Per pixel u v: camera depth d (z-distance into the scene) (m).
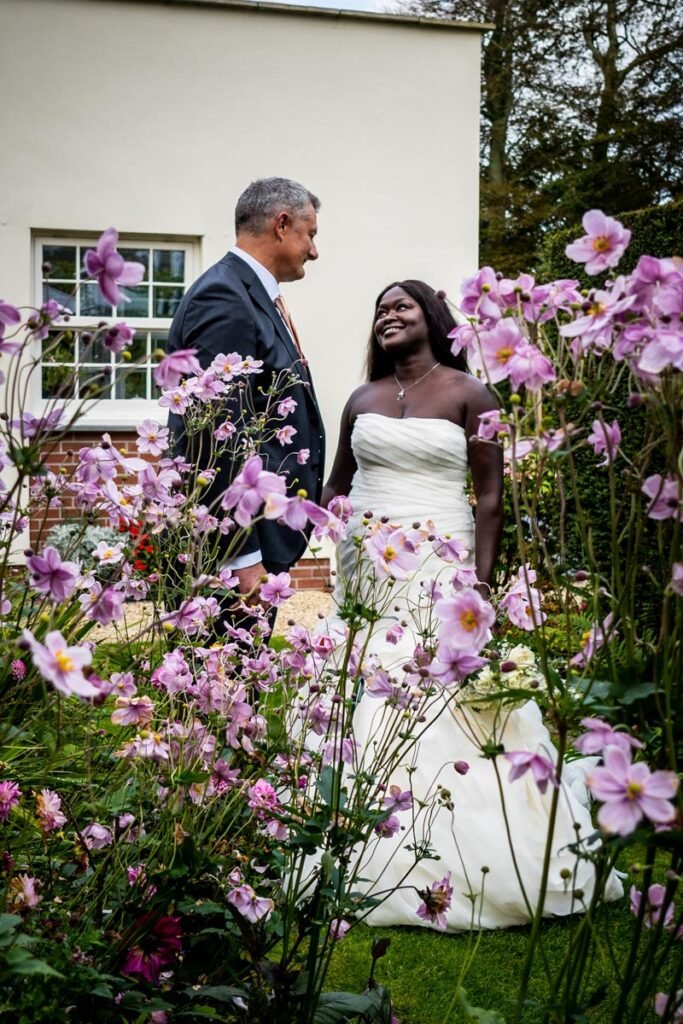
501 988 2.28
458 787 2.68
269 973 1.62
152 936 1.52
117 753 1.53
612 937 2.45
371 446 3.05
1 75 7.00
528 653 2.48
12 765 1.71
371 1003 1.69
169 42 7.25
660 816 1.08
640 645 1.43
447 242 7.84
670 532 1.63
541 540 1.40
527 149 16.73
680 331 1.28
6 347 1.36
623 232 1.36
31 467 1.38
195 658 1.89
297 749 1.77
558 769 1.26
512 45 16.31
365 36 7.58
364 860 2.66
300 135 7.53
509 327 1.37
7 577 1.87
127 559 1.79
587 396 1.33
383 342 3.14
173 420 2.88
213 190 7.41
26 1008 1.37
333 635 1.91
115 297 1.31
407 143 7.73
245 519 1.48
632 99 16.31
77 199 7.18
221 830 1.79
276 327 3.18
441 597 1.82
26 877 1.52
